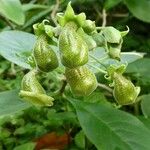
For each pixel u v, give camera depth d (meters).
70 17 0.14
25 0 0.33
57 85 0.21
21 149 0.22
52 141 0.24
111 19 0.33
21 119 0.24
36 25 0.14
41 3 0.33
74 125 0.23
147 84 0.25
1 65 0.27
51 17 0.27
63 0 0.28
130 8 0.29
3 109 0.17
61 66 0.17
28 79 0.14
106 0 0.29
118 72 0.16
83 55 0.13
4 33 0.20
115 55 0.15
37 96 0.14
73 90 0.14
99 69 0.16
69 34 0.13
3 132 0.24
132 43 0.34
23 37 0.20
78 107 0.17
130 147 0.16
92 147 0.22
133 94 0.15
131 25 0.34
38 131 0.24
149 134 0.17
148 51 0.34
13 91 0.17
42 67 0.14
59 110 0.23
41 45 0.14
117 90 0.15
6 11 0.24
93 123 0.17
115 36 0.15
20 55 0.19
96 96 0.21
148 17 0.28
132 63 0.23
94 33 0.15
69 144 0.24
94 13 0.33
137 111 0.25
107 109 0.17
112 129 0.17
